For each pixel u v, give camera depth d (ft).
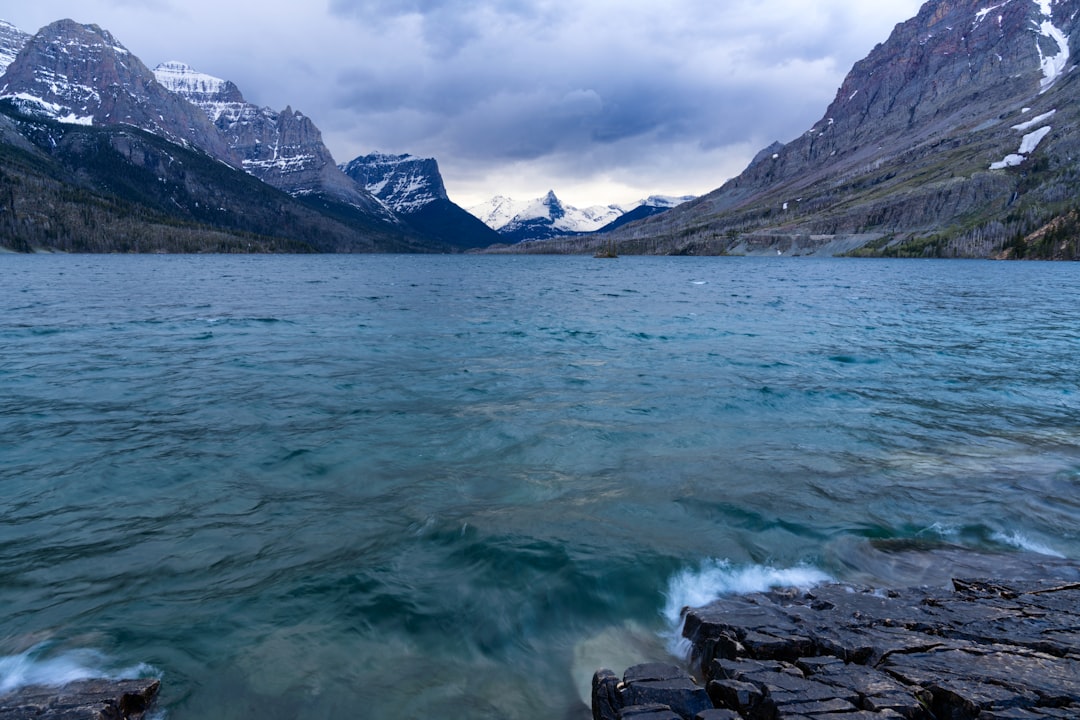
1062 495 42.09
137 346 96.78
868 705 20.12
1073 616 26.27
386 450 50.72
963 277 337.52
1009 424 58.90
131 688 22.75
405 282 291.58
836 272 413.80
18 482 43.01
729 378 77.82
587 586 30.99
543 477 45.27
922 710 19.83
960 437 54.90
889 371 82.69
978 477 45.32
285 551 34.14
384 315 146.00
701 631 26.35
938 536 36.58
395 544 34.99
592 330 121.60
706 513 39.32
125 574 31.58
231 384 72.69
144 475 44.83
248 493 42.06
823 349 99.60
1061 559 33.63
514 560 33.09
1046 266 483.51
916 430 56.95
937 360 90.68
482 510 39.47
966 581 30.71
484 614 28.84
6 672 23.82
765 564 33.42
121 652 25.49
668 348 100.12
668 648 27.07
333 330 118.62
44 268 377.09
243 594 29.91
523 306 172.14
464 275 377.50
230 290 220.84
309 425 57.21
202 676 24.30
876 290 240.12
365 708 22.98
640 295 214.07
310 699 23.34
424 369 82.53
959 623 25.93
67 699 21.77
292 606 29.04
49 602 29.01
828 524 37.96
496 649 26.73
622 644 27.32
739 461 48.67
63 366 80.74
